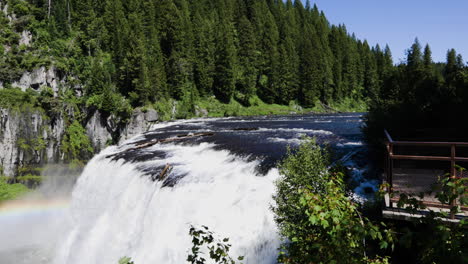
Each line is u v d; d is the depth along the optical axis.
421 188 7.91
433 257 3.31
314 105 98.88
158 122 53.22
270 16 124.12
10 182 37.47
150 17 84.06
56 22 61.78
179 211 15.27
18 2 56.78
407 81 17.66
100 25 69.81
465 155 11.79
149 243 15.84
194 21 94.88
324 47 127.94
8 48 49.09
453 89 15.01
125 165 22.64
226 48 83.00
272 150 19.89
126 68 60.44
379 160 15.20
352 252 3.90
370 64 123.62
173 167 19.44
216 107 79.12
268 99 94.06
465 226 3.08
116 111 48.03
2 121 37.28
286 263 4.52
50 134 41.75
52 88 46.03
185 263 13.37
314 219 3.78
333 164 13.08
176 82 72.38
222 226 13.73
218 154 21.06
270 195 13.27
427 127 15.85
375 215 9.74
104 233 20.67
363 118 20.36
